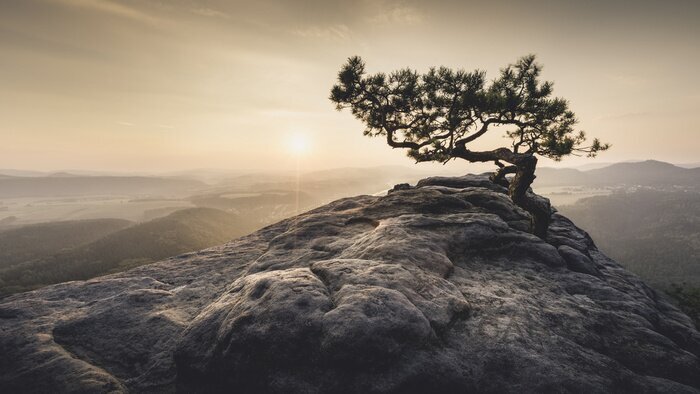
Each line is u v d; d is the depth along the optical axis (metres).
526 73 13.51
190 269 13.20
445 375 6.04
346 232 14.03
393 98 14.55
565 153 12.34
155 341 8.38
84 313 9.51
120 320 9.14
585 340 7.16
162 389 7.03
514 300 8.55
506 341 6.88
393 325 6.40
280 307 6.90
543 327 7.46
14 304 9.87
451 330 7.15
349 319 6.39
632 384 6.05
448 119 13.38
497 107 12.19
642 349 6.98
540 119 13.56
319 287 7.66
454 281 9.50
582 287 9.62
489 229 12.38
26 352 7.74
